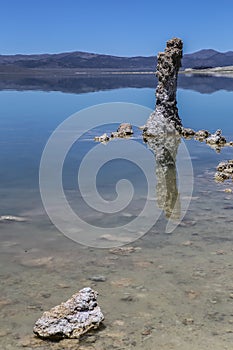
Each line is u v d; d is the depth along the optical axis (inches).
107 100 1517.0
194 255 316.8
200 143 794.8
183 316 239.5
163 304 251.3
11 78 3954.2
